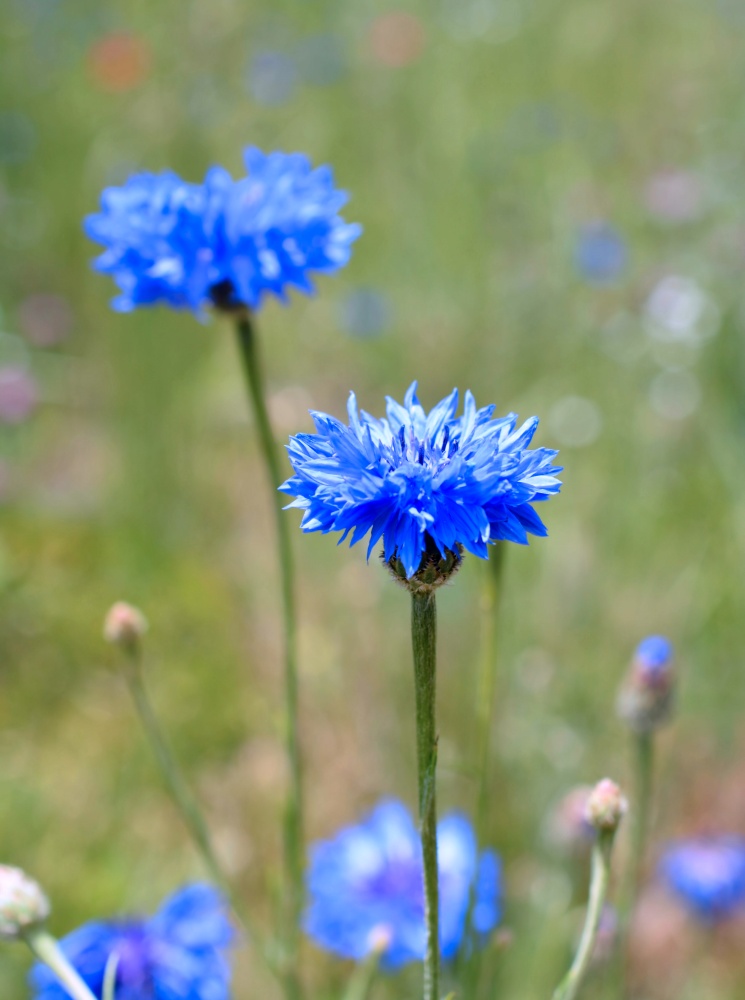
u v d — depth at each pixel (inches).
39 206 45.2
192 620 32.0
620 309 38.2
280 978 20.6
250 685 30.0
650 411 34.6
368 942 21.2
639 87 52.1
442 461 16.0
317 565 32.3
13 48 52.8
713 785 26.4
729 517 31.1
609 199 44.6
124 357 37.2
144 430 35.8
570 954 21.5
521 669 27.0
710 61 52.4
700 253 40.2
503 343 38.2
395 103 49.3
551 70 52.6
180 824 26.7
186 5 51.9
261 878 25.2
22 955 22.7
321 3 58.0
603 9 56.4
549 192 44.5
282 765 27.5
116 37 50.1
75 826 26.2
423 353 38.8
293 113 49.1
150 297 20.7
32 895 17.7
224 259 20.3
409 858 22.1
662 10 56.3
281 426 37.0
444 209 44.0
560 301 38.9
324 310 41.9
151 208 20.6
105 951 19.7
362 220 45.5
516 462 15.8
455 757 26.0
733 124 47.0
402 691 27.7
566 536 30.6
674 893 23.7
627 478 32.7
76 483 37.4
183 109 46.0
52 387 40.4
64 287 43.6
